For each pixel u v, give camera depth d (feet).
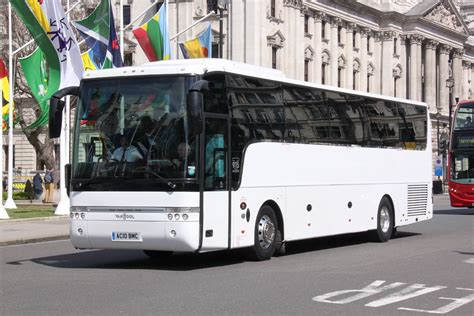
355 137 68.69
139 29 123.24
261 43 228.63
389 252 62.39
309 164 61.77
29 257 60.75
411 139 78.59
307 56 258.57
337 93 66.54
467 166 117.50
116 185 50.29
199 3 230.07
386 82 309.22
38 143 162.81
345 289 41.91
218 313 34.50
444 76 349.61
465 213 125.29
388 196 74.08
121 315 33.88
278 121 57.98
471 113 118.01
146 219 49.52
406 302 38.06
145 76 50.75
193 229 48.96
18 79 159.43
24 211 117.60
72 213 51.80
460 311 35.83
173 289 41.73
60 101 51.39
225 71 52.49
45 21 96.58
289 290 41.45
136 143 50.29
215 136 51.11
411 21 320.29
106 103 51.49
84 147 51.83
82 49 158.20
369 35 304.30
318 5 263.70
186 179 48.91
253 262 55.42
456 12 355.97
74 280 45.57
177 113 49.57
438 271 49.85
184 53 136.67
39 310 35.17
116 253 63.52
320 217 63.26
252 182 54.54
